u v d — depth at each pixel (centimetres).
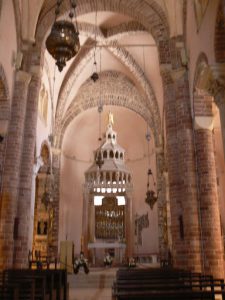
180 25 1550
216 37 1042
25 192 1417
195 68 1315
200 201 1301
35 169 2014
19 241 1357
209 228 1255
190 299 546
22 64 1534
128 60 2467
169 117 1517
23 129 1477
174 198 1407
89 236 2686
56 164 2584
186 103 1435
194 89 1358
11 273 960
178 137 1433
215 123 2033
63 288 1042
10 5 1369
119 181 2797
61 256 1931
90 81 2789
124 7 1775
